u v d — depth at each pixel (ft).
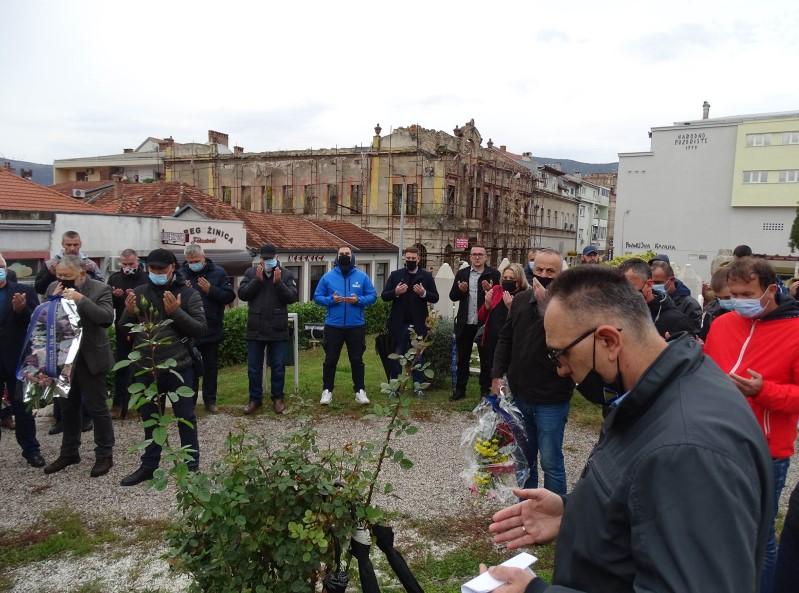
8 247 50.96
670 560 4.10
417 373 27.66
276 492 8.30
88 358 17.80
